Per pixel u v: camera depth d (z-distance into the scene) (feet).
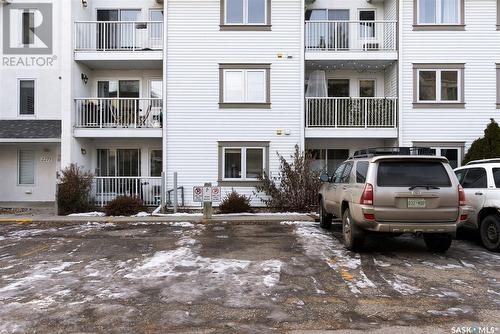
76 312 16.10
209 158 52.06
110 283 19.90
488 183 27.48
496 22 51.70
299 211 47.21
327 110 51.67
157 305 16.87
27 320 15.29
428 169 24.63
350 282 20.04
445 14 52.13
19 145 57.88
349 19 56.13
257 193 51.85
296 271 21.91
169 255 25.67
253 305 16.87
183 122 52.01
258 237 31.65
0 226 38.09
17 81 58.03
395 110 51.42
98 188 51.06
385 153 29.55
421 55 51.60
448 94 51.83
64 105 50.55
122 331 14.35
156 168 56.85
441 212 23.85
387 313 16.02
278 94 52.01
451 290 18.83
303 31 51.70
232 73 52.39
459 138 51.39
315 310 16.34
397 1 51.78
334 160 55.83
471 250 27.12
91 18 56.80
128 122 52.37
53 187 58.49
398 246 28.19
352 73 56.59
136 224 38.81
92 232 34.42
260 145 51.88
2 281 20.31
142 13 57.00
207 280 20.29
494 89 51.57
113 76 56.80
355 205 25.13
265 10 52.31
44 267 23.02
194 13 52.24
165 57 51.83
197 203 51.72
